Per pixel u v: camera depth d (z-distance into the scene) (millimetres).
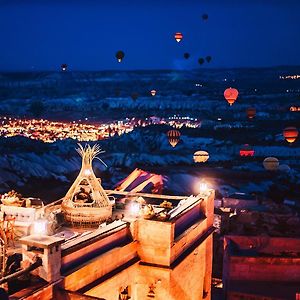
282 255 21922
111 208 16000
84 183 16062
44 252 10930
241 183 46969
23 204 15961
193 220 16766
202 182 18453
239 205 31125
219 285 24688
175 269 14352
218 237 26875
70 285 11453
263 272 21453
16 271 11750
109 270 12820
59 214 15883
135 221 13992
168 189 37000
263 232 24703
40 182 44906
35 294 10453
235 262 21453
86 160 16062
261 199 32531
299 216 28031
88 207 15477
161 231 13891
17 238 14391
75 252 11844
